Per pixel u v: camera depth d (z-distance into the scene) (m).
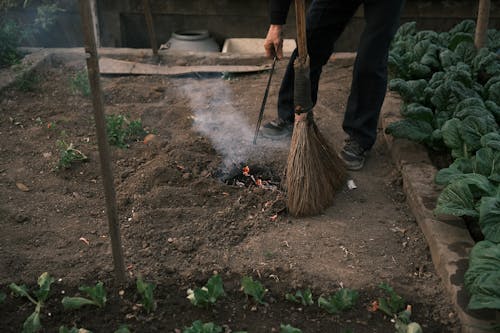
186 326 2.83
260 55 6.34
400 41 5.79
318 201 3.72
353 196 3.96
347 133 4.32
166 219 3.60
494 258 2.80
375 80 3.99
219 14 7.66
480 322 2.80
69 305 2.86
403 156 4.23
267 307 2.96
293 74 4.41
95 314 2.89
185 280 3.12
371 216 3.76
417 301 3.04
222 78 5.97
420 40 5.70
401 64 5.31
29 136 4.61
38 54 6.16
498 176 3.47
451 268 3.10
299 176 3.68
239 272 3.19
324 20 4.13
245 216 3.67
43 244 3.37
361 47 3.94
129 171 4.14
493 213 3.05
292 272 3.20
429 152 4.48
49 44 7.74
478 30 5.26
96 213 3.68
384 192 4.03
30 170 4.15
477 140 3.87
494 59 5.04
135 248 3.36
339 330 2.84
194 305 2.95
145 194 3.88
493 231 3.01
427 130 4.34
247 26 7.75
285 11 4.02
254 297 2.96
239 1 7.57
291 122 4.59
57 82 5.74
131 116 5.02
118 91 5.56
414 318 2.94
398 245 3.48
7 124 4.83
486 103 4.41
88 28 2.41
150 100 5.46
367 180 4.16
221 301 2.98
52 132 4.67
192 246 3.36
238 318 2.89
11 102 5.20
